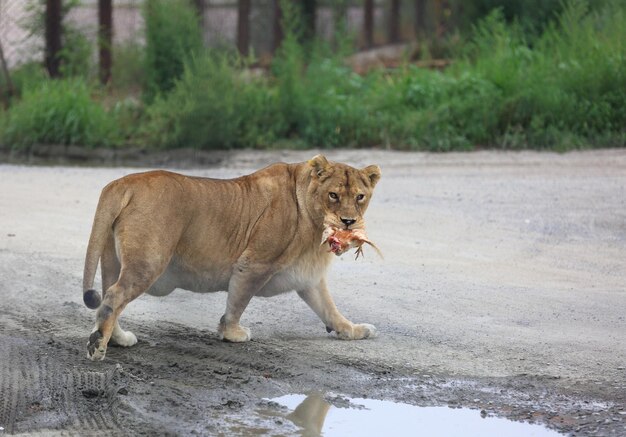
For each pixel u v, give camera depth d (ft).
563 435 26.32
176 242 31.40
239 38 98.27
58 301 38.68
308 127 81.51
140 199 30.71
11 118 84.89
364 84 88.63
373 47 114.11
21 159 80.84
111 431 26.04
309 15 102.17
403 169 70.49
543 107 78.84
